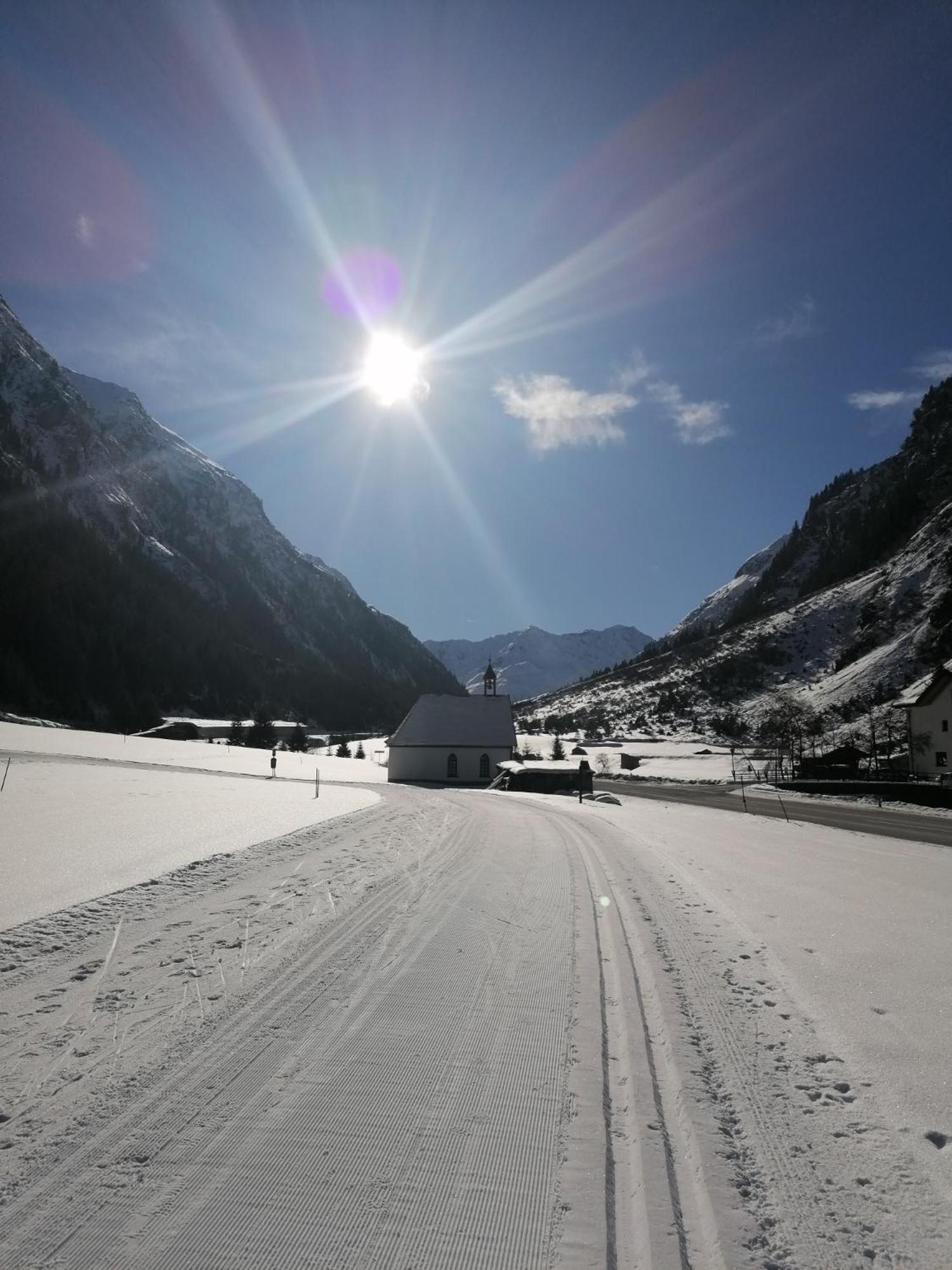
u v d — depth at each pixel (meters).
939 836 20.00
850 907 9.37
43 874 9.47
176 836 13.20
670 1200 3.22
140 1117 3.78
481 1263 2.80
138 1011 5.20
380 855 12.23
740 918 8.57
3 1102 3.92
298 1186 3.23
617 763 76.69
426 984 5.80
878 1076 4.48
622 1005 5.47
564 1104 3.99
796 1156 3.61
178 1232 2.93
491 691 71.56
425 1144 3.57
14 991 5.55
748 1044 4.90
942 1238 3.04
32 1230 2.93
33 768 28.03
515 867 11.52
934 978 6.39
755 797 37.62
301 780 36.75
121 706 117.31
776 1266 2.85
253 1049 4.59
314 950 6.66
